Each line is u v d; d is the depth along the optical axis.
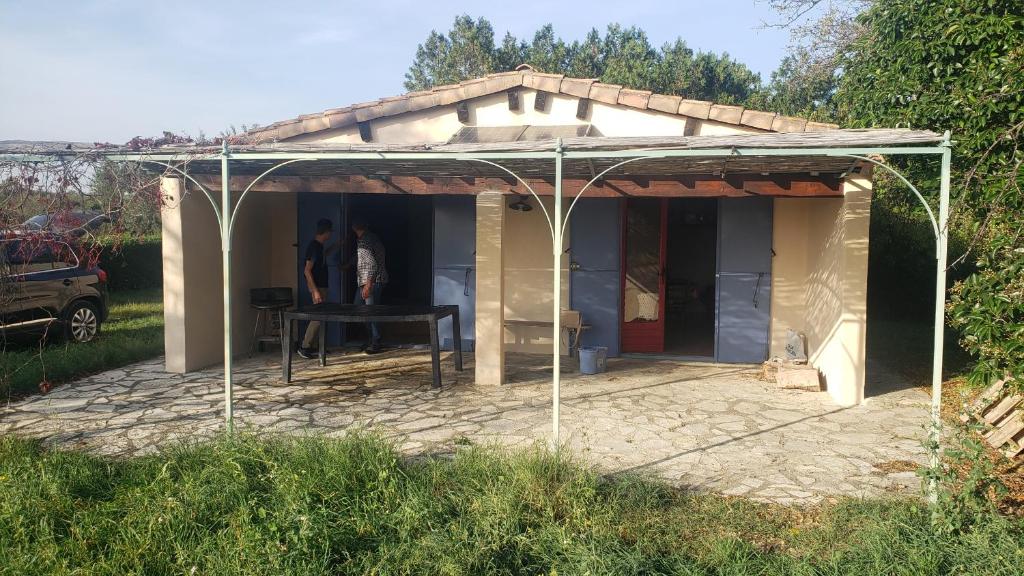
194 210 8.96
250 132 9.77
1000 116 6.75
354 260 11.01
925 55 7.80
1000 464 5.66
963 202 6.89
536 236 10.38
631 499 4.79
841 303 7.68
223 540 4.12
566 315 10.13
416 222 15.63
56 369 8.49
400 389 8.20
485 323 8.43
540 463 4.97
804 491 5.11
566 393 8.07
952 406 7.54
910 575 3.80
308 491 4.62
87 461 5.38
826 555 4.13
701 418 7.07
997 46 6.97
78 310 10.73
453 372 9.16
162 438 6.24
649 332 10.49
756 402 7.75
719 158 6.04
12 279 6.02
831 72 16.45
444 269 10.62
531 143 5.38
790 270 9.75
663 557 4.11
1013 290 5.35
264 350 10.54
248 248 10.31
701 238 14.82
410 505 4.48
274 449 5.39
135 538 4.17
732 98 25.09
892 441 6.33
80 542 4.12
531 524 4.49
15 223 5.70
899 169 8.47
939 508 4.27
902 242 13.91
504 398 7.80
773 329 9.83
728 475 5.44
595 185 7.68
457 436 6.35
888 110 8.27
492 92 9.54
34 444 5.85
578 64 30.23
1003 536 4.08
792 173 7.43
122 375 8.77
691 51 27.73
